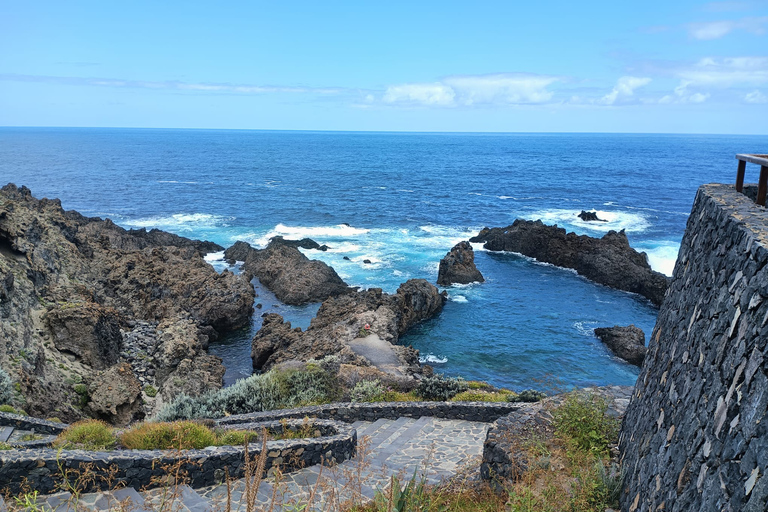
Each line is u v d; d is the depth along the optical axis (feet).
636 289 161.07
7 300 85.30
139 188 372.38
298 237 227.40
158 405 88.43
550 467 30.71
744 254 17.90
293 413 58.23
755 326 15.21
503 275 178.29
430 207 308.40
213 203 313.94
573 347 123.34
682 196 354.74
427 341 126.72
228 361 115.44
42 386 75.92
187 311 128.57
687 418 19.27
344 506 27.43
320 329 118.52
